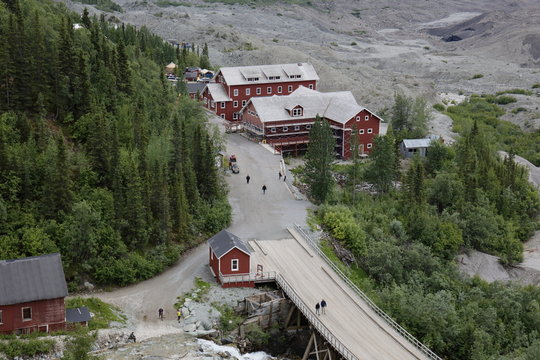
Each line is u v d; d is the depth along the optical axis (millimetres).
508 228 110875
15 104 87938
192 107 114125
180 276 74562
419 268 89188
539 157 161500
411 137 142250
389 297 74750
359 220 96625
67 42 94312
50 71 92500
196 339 63031
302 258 79562
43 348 56250
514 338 76938
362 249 89188
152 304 68125
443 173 117312
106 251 72062
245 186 103812
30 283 58531
